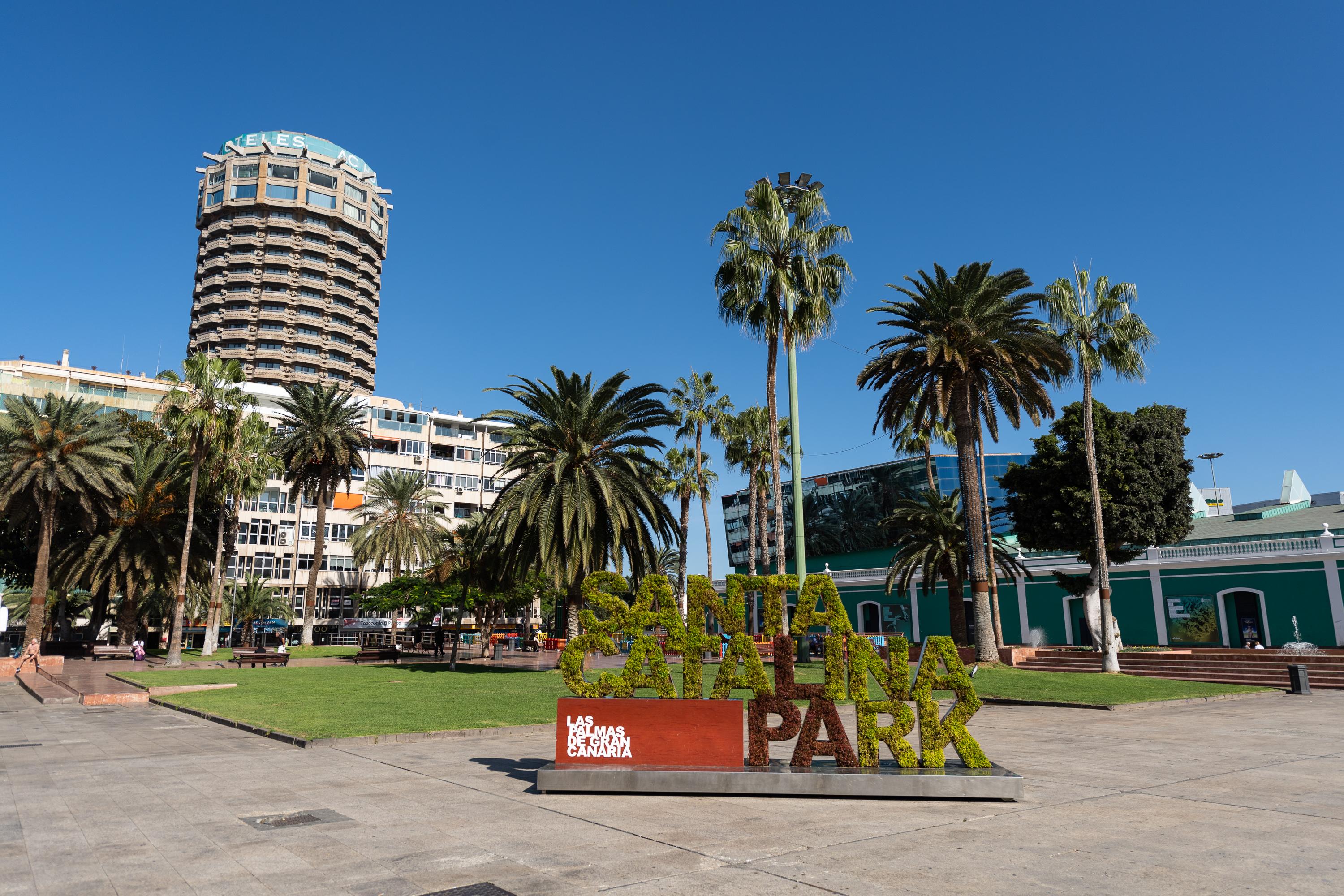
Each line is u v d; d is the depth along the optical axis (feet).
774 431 102.68
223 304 370.32
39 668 111.45
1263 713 64.75
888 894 18.79
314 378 370.32
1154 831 25.11
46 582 123.13
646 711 32.73
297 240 378.94
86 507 127.85
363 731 48.03
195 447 125.49
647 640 34.12
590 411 101.76
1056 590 151.33
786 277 98.27
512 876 20.21
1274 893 18.83
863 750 32.48
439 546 197.67
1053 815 27.55
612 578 34.78
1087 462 116.78
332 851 22.68
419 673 102.94
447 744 45.60
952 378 101.35
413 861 21.66
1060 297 109.09
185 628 214.07
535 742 46.32
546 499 98.94
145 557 146.41
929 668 32.89
